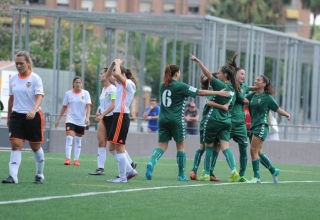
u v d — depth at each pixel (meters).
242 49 84.56
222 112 30.22
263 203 22.16
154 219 18.05
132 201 21.27
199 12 166.88
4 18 90.00
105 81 33.31
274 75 95.00
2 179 27.33
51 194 22.28
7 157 42.59
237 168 42.75
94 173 32.06
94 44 115.25
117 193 23.22
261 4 129.00
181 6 166.25
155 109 62.00
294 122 78.44
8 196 21.42
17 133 25.14
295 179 34.25
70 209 19.17
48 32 102.81
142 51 79.62
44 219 17.52
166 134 29.95
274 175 30.81
